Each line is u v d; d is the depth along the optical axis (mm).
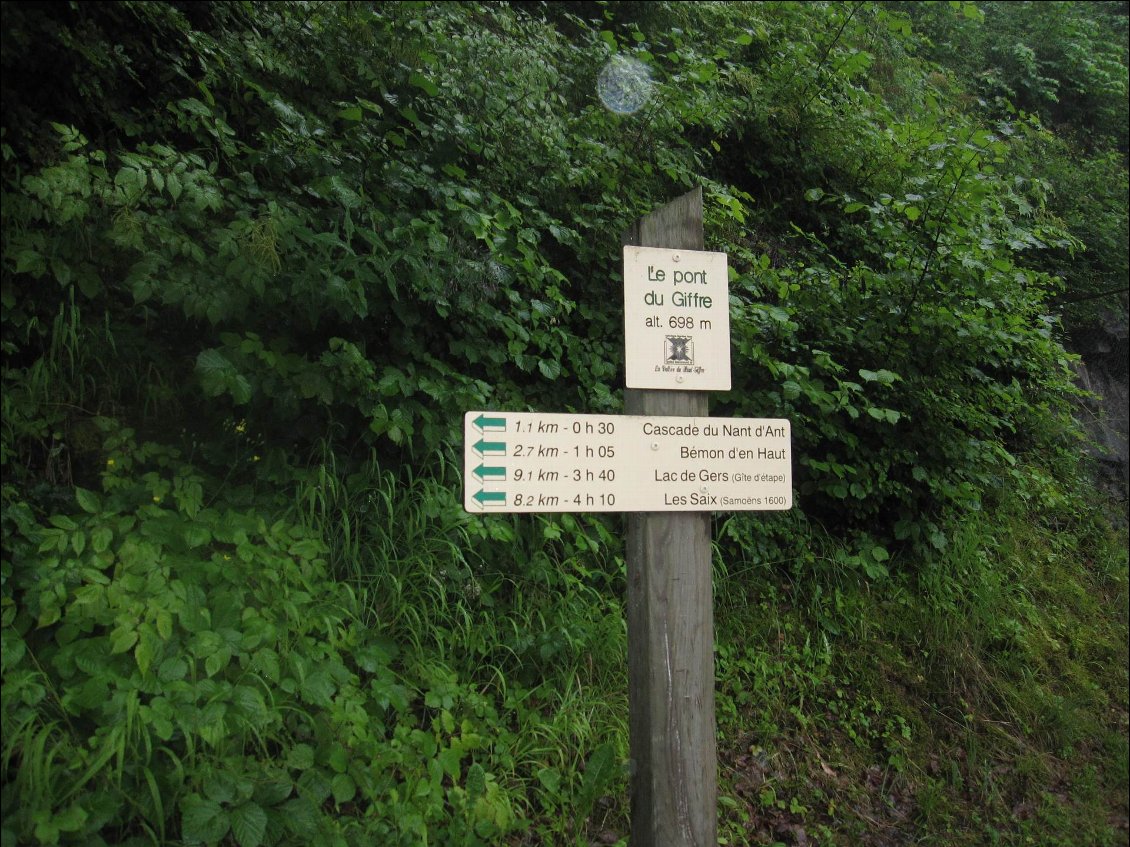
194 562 2727
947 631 4496
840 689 4090
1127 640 5332
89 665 2357
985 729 4168
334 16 4305
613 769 3004
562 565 3732
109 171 3340
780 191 6316
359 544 3279
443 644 3217
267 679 2668
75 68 3240
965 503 4922
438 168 4184
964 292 4762
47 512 2775
